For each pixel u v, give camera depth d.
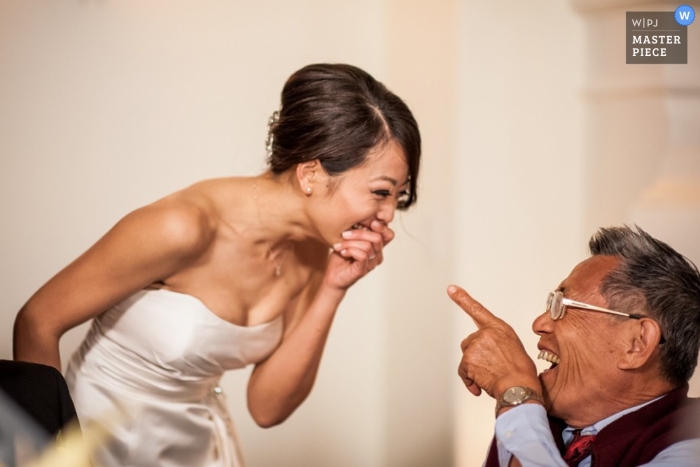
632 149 2.95
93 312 2.32
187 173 3.82
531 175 3.38
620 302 1.58
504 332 1.69
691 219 2.74
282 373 2.57
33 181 3.62
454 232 3.67
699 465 1.44
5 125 3.56
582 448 1.61
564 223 3.28
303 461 4.00
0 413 1.62
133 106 3.73
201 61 3.81
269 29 3.88
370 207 2.26
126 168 3.74
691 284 1.56
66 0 3.60
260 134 3.89
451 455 3.83
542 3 3.29
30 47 3.57
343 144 2.20
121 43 3.69
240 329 2.46
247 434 3.94
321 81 2.23
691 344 1.55
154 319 2.41
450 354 3.79
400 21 3.80
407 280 3.88
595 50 3.12
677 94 2.77
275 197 2.38
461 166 3.60
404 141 2.23
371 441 4.01
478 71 3.50
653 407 1.56
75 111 3.65
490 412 3.78
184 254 2.33
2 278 3.58
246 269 2.46
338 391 4.02
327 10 3.92
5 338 3.57
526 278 3.46
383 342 3.98
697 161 2.79
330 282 2.49
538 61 3.32
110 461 2.45
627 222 2.94
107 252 2.28
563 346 1.64
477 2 3.48
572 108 3.21
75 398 2.48
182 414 2.51
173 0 3.74
